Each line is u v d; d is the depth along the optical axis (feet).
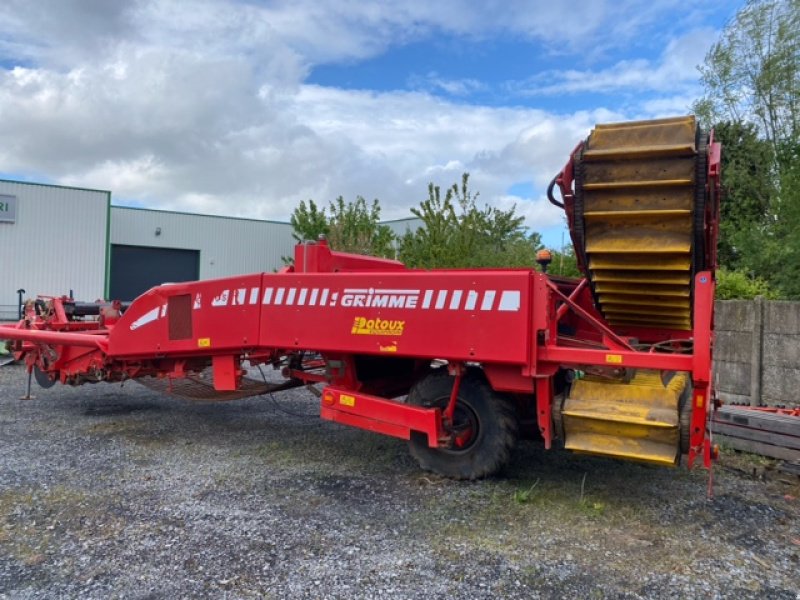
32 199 90.38
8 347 26.61
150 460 17.67
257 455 18.31
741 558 11.67
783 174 39.60
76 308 27.84
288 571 10.92
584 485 15.66
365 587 10.39
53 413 24.06
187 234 115.24
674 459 12.81
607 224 14.07
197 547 11.82
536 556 11.62
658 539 12.49
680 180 12.92
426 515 13.58
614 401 13.61
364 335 15.79
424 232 47.80
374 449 19.01
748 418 18.22
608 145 13.76
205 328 18.98
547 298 13.78
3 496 14.37
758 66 53.78
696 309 12.49
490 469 15.35
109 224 96.73
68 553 11.51
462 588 10.40
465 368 15.49
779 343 21.77
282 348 18.08
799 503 14.66
